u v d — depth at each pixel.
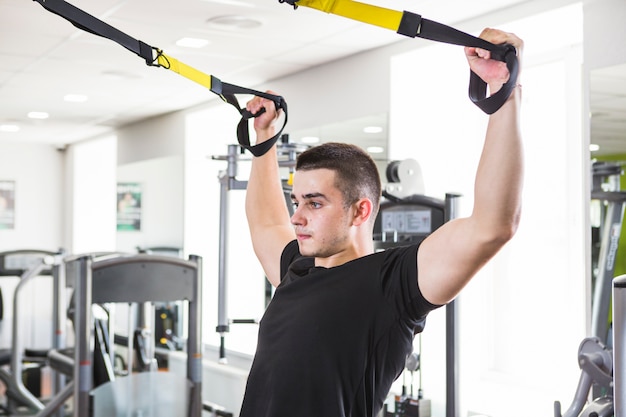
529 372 5.03
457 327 3.84
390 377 1.35
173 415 4.17
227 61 5.56
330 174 1.40
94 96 6.96
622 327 1.44
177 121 7.69
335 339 1.32
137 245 8.13
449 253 1.23
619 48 3.63
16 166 10.49
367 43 4.99
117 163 8.99
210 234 7.51
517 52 1.08
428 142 5.12
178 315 7.11
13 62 5.62
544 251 4.95
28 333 7.40
